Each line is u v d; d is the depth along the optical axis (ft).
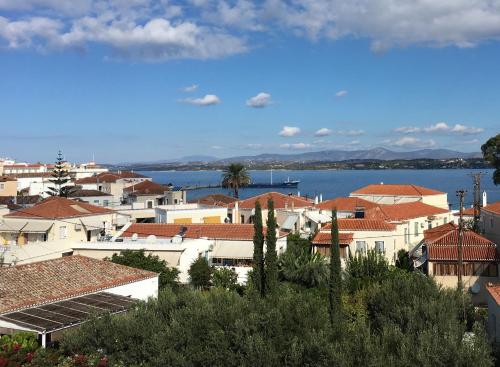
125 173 558.15
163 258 196.75
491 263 184.65
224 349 102.17
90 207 279.08
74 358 103.60
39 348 108.17
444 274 188.24
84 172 654.94
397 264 230.27
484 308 165.07
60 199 270.05
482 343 94.79
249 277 168.04
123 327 108.06
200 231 228.84
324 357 92.79
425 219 284.20
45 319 117.08
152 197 433.07
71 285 139.03
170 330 106.63
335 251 132.26
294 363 97.09
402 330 111.45
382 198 361.92
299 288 178.81
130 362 106.11
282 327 106.83
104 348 107.65
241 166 534.78
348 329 107.04
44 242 206.80
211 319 107.86
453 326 104.73
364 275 185.88
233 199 400.06
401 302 123.75
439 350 90.84
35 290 131.44
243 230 226.17
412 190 359.87
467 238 196.03
